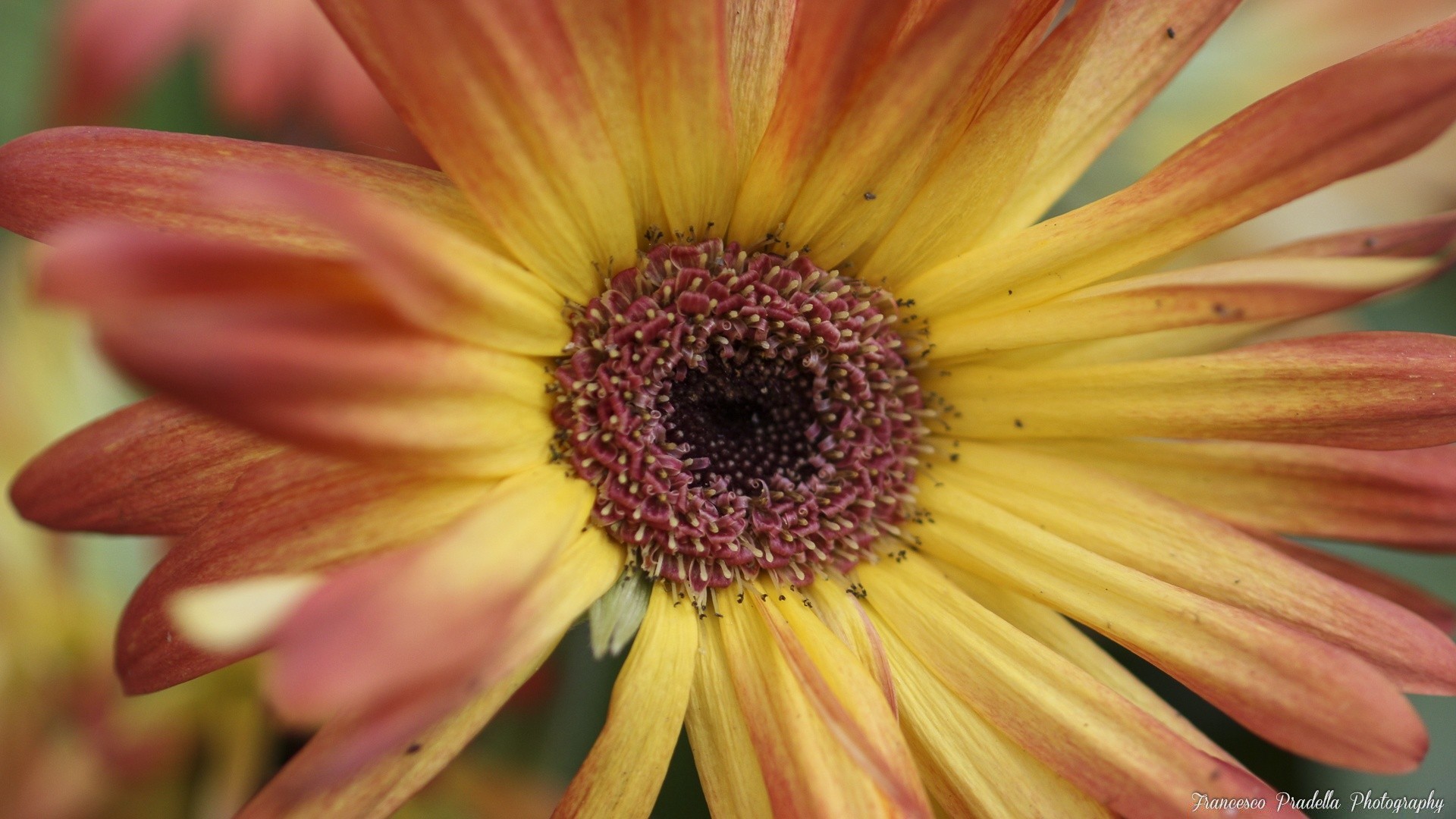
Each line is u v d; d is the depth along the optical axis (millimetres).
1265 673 131
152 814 141
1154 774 129
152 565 142
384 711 112
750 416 149
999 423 145
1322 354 135
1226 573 137
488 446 127
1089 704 132
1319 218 162
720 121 134
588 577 136
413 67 122
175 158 126
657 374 143
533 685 144
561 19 128
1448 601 157
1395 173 163
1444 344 134
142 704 141
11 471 140
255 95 146
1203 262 160
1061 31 132
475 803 145
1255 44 165
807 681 128
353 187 128
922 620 142
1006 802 133
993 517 143
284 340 110
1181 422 139
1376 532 140
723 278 145
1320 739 129
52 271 102
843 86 131
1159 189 133
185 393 106
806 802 127
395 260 114
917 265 144
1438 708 151
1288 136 128
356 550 124
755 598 142
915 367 147
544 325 134
